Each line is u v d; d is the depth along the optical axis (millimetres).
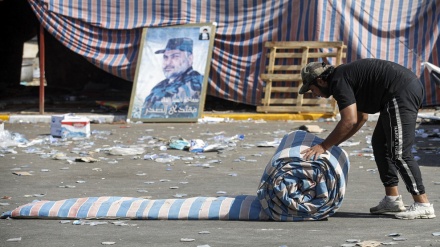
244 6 34000
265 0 33906
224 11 34188
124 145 25766
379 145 13984
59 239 12562
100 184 18562
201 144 24609
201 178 19297
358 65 13406
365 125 30578
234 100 34500
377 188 17422
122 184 18516
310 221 13672
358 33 33531
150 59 33969
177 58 33781
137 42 34688
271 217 13789
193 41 33844
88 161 22250
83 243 12219
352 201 15719
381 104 13469
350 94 13203
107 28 34688
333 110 33094
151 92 33656
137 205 14375
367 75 13328
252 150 24406
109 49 34875
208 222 13852
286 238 12242
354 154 22875
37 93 45062
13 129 31250
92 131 29672
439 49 33500
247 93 34281
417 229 12727
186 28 34031
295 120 33188
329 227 13109
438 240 11750
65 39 34656
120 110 36125
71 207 14391
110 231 13141
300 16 33688
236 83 34344
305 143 13742
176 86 33531
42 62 34875
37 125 32812
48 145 26125
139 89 33719
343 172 13672
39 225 13789
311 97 33781
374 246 11328
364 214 14250
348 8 33438
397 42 33719
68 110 36844
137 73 33875
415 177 13531
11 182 18938
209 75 34406
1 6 47531
